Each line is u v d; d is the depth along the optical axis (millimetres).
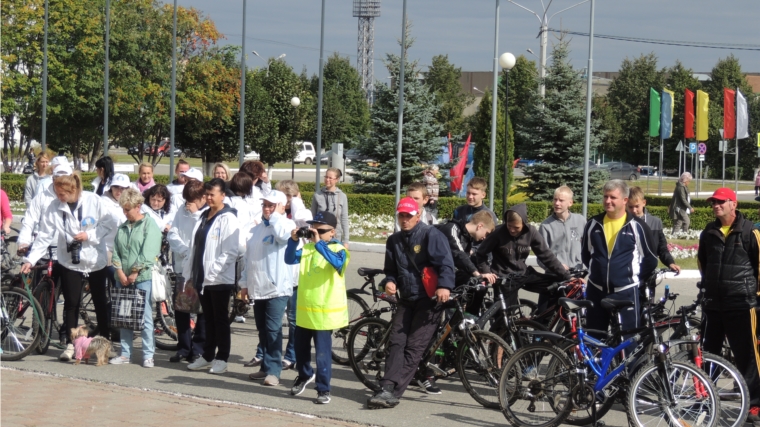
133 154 45281
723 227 7012
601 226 7332
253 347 9656
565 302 6609
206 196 8336
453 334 7586
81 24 36062
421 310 7211
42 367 8336
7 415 6254
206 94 41406
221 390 7633
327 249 7090
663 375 6133
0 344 8664
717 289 6922
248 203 9727
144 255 8477
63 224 8641
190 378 8109
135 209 8539
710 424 5996
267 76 44844
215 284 8195
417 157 29344
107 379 7934
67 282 8695
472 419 6848
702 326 7234
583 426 6582
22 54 35125
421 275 7172
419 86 29641
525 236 8156
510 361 6637
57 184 8539
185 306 8594
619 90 74188
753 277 6848
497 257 8266
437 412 7055
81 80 36531
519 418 6590
